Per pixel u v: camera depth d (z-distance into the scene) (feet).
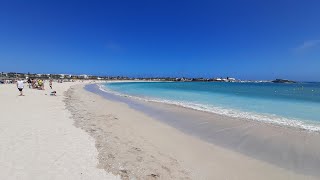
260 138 30.99
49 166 19.10
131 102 72.59
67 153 22.07
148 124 39.22
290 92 120.37
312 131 33.73
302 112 50.11
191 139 30.71
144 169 20.29
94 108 54.44
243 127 36.78
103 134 29.81
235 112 50.49
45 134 27.71
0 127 29.63
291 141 29.48
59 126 32.09
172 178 19.15
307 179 19.95
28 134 27.27
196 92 121.60
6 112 40.42
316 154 25.17
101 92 125.18
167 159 23.16
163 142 28.94
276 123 39.06
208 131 34.76
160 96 96.22
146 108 58.34
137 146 26.32
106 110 52.85
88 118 40.29
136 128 35.73
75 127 32.24
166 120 42.88
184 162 22.75
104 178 17.97
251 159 24.06
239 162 23.29
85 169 19.12
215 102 70.33
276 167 22.20
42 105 51.75
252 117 44.50
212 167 21.89
